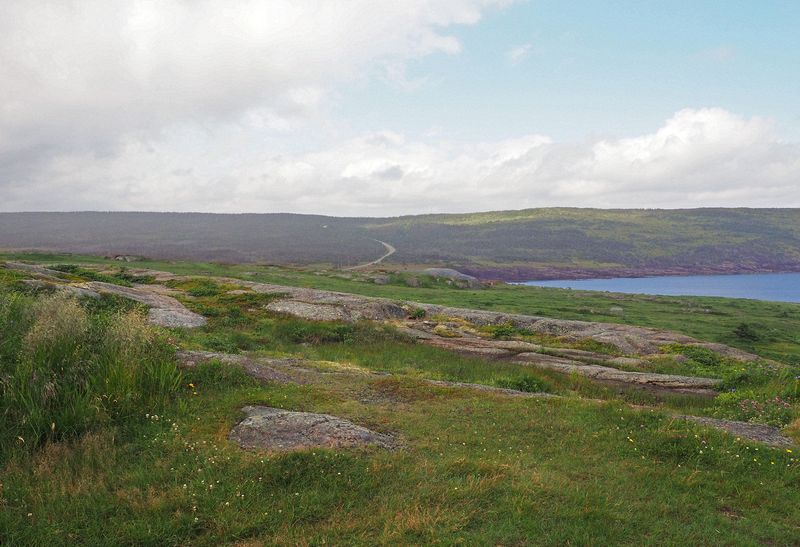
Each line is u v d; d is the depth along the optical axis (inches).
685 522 268.2
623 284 6924.2
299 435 345.4
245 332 979.9
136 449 320.5
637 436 389.1
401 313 1368.1
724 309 2484.0
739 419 540.4
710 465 347.3
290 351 864.3
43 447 312.2
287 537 236.5
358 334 1064.2
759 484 319.9
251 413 389.1
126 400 368.5
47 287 887.7
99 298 932.0
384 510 261.6
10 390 342.0
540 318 1370.6
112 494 266.2
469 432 387.5
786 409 527.8
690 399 695.1
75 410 339.3
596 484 307.1
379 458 316.8
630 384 809.5
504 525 250.5
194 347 610.2
